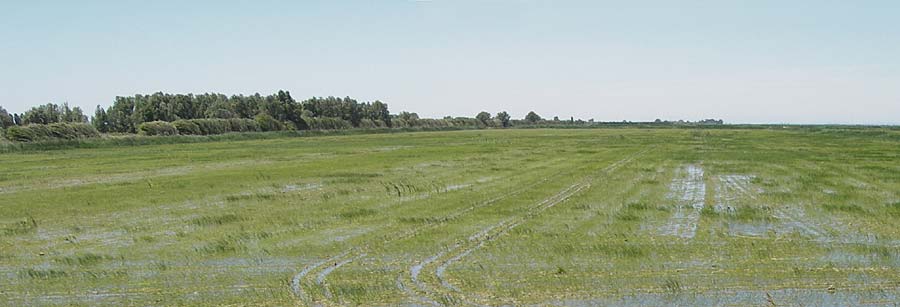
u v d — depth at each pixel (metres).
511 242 17.03
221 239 17.80
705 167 40.25
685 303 11.74
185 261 15.31
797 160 45.28
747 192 27.36
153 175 36.75
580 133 115.75
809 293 12.25
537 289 12.69
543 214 21.56
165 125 92.94
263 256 15.67
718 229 18.80
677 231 18.55
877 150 56.72
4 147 61.25
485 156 52.19
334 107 146.25
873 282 12.92
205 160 49.09
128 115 107.12
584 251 15.90
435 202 24.47
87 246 17.34
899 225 19.05
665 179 33.03
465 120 180.00
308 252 16.03
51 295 12.67
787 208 22.59
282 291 12.77
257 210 23.02
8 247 17.31
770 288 12.59
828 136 94.06
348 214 21.64
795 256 15.18
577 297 12.16
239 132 103.69
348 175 36.03
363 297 12.34
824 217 20.62
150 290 12.94
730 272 13.78
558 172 37.25
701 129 145.25
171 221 21.06
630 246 16.39
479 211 22.22
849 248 15.95
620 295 12.24
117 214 22.61
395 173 37.22
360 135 111.31
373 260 15.22
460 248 16.36
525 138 92.00
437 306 11.79
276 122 117.75
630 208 22.86
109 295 12.63
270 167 42.25
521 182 31.75
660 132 119.12
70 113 94.38
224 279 13.67
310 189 29.38
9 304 12.13
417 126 163.12
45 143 65.88
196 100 117.88
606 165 42.34
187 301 12.22
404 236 17.89
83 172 38.84
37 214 22.72
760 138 87.19
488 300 12.09
